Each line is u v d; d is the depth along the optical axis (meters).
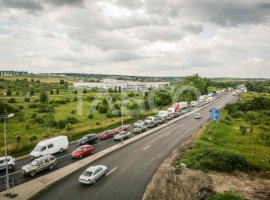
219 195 23.58
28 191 25.09
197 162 33.09
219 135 51.00
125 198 23.69
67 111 85.69
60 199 23.55
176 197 24.09
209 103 115.19
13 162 32.25
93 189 25.62
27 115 76.81
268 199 24.59
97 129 56.16
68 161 34.94
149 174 29.72
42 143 37.62
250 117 76.31
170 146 42.47
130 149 41.00
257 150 42.78
